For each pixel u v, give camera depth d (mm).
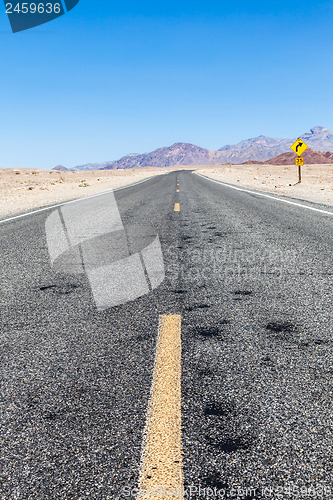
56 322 2529
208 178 27781
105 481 1160
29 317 2648
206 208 9102
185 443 1308
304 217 7008
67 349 2109
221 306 2713
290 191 13055
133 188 18312
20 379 1808
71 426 1433
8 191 19219
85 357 2000
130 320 2508
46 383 1758
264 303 2740
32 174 52250
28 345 2189
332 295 2850
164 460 1232
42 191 18375
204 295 2979
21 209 10508
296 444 1292
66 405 1569
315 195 11312
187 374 1775
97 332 2330
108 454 1272
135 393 1631
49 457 1276
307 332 2213
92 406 1553
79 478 1178
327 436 1328
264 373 1765
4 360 2018
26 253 4895
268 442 1305
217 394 1601
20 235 6227
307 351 1975
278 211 7977
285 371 1777
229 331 2268
